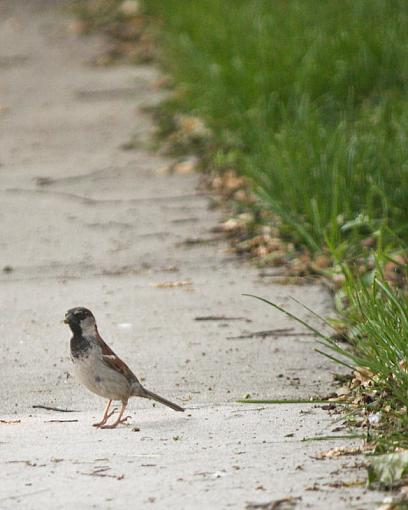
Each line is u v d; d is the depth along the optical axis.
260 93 19.14
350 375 9.93
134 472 7.33
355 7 23.06
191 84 20.86
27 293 13.17
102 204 16.66
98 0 27.92
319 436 8.06
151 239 15.20
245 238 15.12
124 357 10.76
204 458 7.60
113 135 19.73
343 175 15.16
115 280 13.64
